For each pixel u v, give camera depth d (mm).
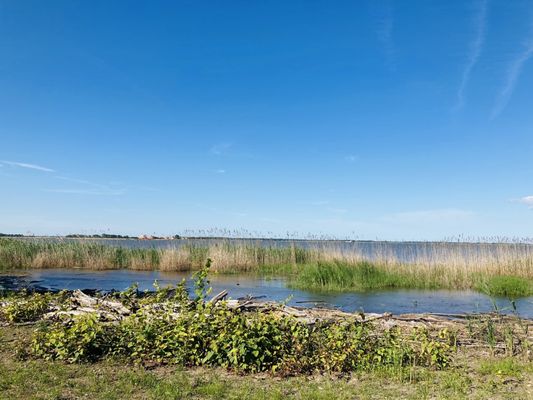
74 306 11266
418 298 16906
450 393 6160
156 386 6258
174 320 8234
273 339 7418
